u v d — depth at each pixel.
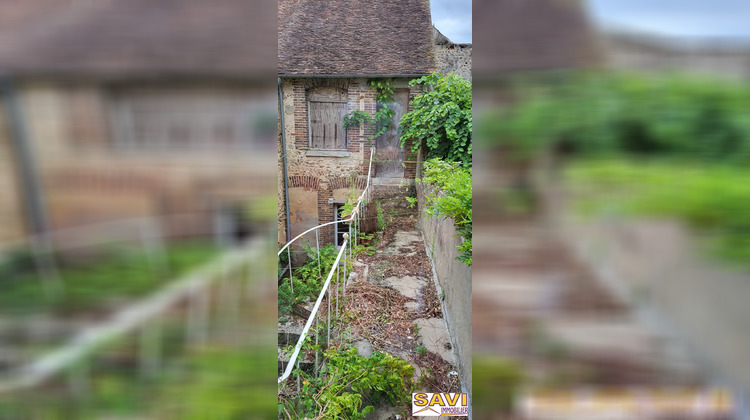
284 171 7.55
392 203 7.42
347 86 7.37
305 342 2.62
